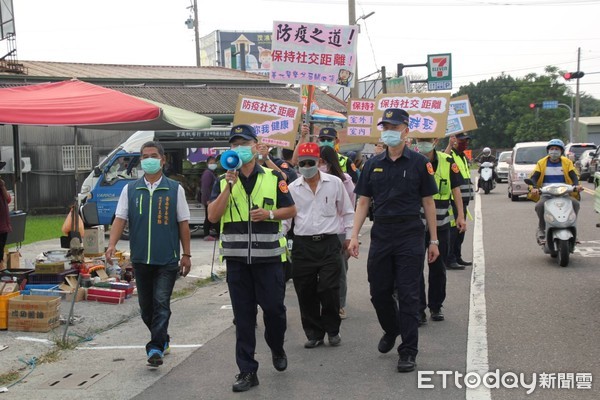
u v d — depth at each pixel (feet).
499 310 26.68
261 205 18.63
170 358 22.04
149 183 21.29
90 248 32.86
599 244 42.98
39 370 21.25
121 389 19.08
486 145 271.69
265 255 18.57
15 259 32.50
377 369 20.02
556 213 35.60
